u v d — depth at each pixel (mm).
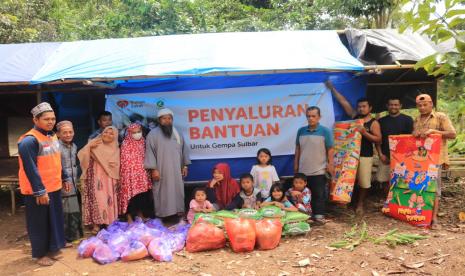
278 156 6449
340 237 4988
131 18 12672
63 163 5020
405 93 7809
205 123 6414
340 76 6508
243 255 4559
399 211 5457
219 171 5637
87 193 5414
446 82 2881
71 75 5504
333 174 5867
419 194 5270
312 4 14375
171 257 4492
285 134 6422
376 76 7465
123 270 4273
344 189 5672
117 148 5492
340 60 5785
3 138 8234
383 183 6750
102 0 15852
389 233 4887
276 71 5445
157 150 5637
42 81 5457
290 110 6422
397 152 5527
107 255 4496
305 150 5664
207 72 5430
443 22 2865
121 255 4527
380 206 6188
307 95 6418
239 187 5754
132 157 5531
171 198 5656
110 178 5379
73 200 5156
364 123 5863
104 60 6000
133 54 6156
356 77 6555
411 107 7832
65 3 15469
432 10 2838
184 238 4930
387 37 6746
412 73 7328
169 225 5797
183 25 12617
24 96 7965
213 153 6430
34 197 4352
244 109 6398
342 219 5754
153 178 5676
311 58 5832
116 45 6605
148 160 5582
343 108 6527
